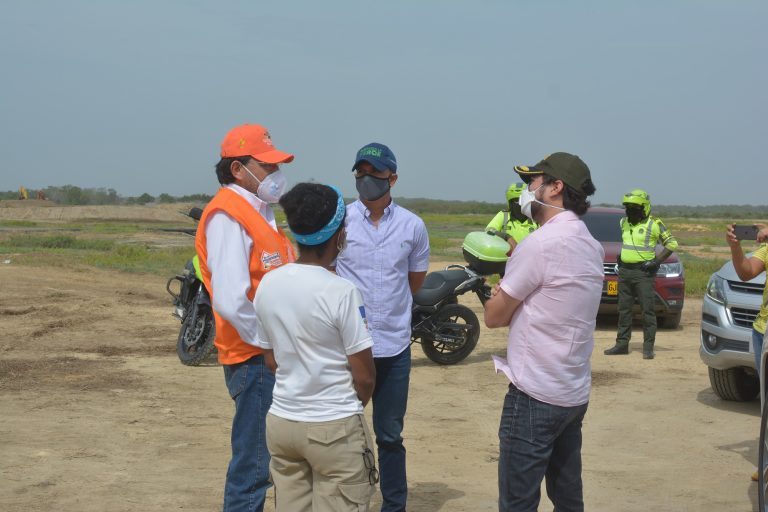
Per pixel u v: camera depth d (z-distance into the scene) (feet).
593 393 28.09
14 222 215.31
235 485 13.78
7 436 21.45
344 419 11.55
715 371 26.48
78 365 30.86
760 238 18.21
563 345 12.48
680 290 42.86
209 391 27.27
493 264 30.63
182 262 80.64
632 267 34.94
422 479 19.03
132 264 77.56
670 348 37.47
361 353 11.51
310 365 11.48
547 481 13.69
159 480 18.47
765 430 15.76
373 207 15.92
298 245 11.92
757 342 18.75
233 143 13.80
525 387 12.56
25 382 27.78
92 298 49.98
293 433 11.59
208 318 31.24
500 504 13.00
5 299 48.34
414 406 26.14
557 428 12.67
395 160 15.79
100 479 18.43
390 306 15.61
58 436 21.61
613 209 47.98
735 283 25.45
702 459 20.89
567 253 12.38
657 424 24.22
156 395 26.45
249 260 13.58
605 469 20.03
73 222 245.04
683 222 357.61
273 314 11.65
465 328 32.68
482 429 23.45
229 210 13.52
